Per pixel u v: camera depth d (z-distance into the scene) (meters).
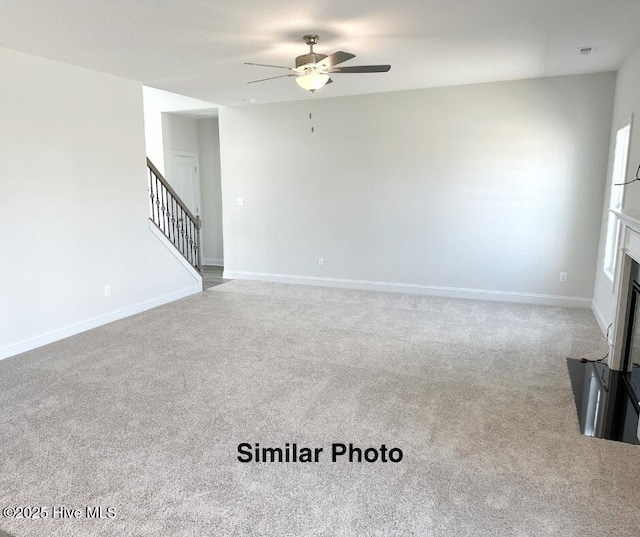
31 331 4.20
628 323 3.57
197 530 1.99
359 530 1.99
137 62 4.40
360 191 6.38
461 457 2.54
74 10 3.11
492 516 2.08
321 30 3.55
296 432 2.78
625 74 4.50
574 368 3.76
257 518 2.06
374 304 5.77
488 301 5.89
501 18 3.33
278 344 4.32
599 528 2.01
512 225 5.70
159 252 5.70
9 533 1.96
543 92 5.33
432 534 1.97
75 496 2.21
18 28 3.44
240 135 6.96
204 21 3.34
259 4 3.03
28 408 3.06
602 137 5.19
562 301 5.64
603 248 5.08
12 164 3.97
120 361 3.89
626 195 4.23
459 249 6.00
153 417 2.95
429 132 5.89
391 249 6.34
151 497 2.20
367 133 6.21
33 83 4.11
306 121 6.52
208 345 4.29
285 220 6.88
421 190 6.05
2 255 3.93
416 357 4.00
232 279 7.30
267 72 4.82
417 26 3.49
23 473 2.37
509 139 5.55
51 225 4.34
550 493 2.24
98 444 2.64
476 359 3.96
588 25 3.48
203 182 8.42
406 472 2.40
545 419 2.95
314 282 6.85
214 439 2.70
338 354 4.07
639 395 3.22
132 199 5.25
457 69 4.87
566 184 5.40
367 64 4.63
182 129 7.88
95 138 4.73
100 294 4.90
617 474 2.39
